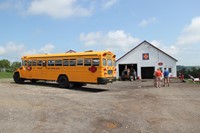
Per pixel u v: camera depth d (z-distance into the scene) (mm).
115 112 11383
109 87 24156
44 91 18641
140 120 10102
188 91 20078
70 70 21344
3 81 28406
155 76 24672
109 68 20703
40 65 23250
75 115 10531
